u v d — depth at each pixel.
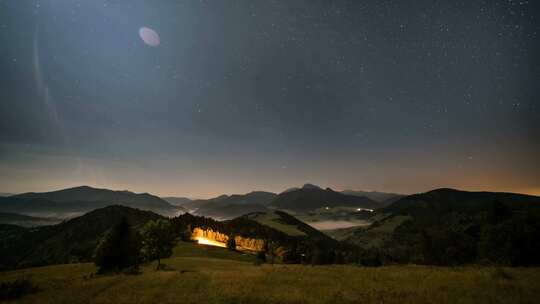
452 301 15.39
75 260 102.75
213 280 26.56
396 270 29.22
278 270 32.81
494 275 21.56
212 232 173.50
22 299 24.66
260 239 177.25
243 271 33.84
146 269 48.91
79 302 21.27
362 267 34.66
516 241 38.41
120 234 47.81
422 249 66.19
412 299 16.19
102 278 34.56
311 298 17.69
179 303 18.33
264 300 17.80
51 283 34.38
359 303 16.11
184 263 58.91
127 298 20.89
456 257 57.59
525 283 18.48
